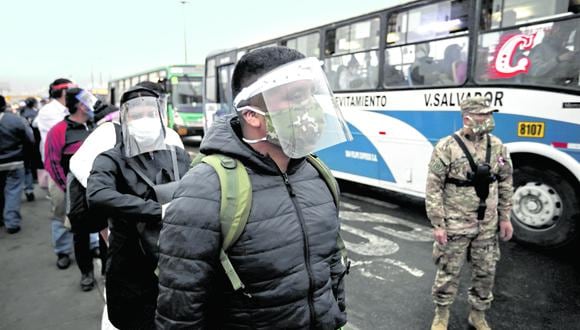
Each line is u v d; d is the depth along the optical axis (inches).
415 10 219.8
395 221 220.5
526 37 174.6
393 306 130.9
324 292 50.1
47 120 182.9
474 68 193.8
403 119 230.8
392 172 240.5
